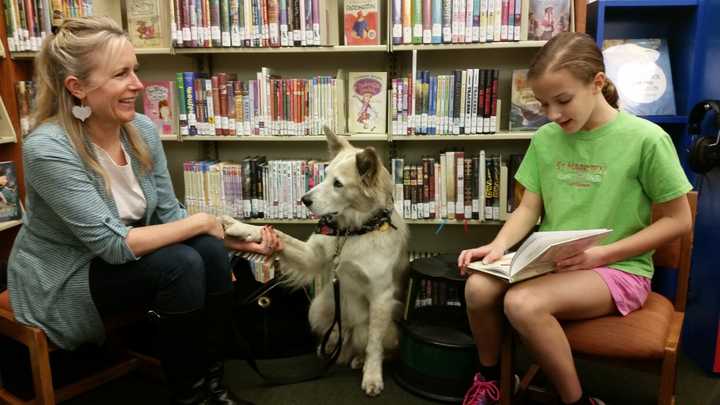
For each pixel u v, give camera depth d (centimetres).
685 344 216
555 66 134
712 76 202
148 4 244
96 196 145
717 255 192
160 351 156
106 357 204
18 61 252
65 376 193
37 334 148
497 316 152
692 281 211
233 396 167
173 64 277
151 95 254
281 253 191
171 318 150
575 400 141
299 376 199
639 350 131
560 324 142
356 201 186
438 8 226
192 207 259
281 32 234
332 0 240
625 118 150
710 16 205
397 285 201
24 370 175
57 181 140
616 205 150
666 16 238
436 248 285
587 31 236
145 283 150
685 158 220
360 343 203
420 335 181
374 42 236
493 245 159
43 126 145
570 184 157
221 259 163
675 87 234
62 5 240
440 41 229
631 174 147
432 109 237
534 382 190
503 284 147
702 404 177
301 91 242
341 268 191
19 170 256
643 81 229
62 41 140
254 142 283
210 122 248
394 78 252
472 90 234
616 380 195
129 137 164
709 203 199
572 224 156
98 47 140
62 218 142
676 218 143
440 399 179
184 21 236
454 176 244
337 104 243
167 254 149
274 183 252
